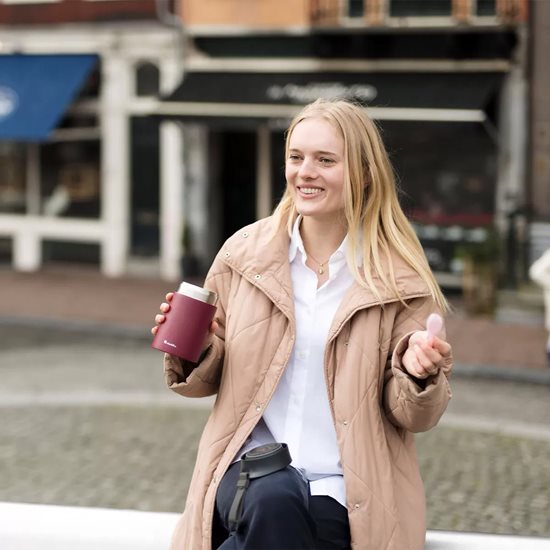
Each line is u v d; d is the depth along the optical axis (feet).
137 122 71.00
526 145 60.54
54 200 74.38
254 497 11.03
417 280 11.82
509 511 25.70
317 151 12.02
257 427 12.17
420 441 32.86
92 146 72.64
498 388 42.86
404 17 62.23
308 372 11.93
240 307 12.10
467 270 58.03
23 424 34.47
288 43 65.21
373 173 12.08
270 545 10.93
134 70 70.74
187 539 11.89
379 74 62.59
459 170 62.18
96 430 33.71
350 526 11.36
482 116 56.75
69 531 12.78
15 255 75.77
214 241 70.33
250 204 69.87
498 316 56.95
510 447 32.42
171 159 69.72
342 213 12.26
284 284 12.01
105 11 70.23
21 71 71.51
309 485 11.64
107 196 72.18
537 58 59.93
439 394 11.07
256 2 65.51
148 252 71.41
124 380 42.09
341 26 62.18
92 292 65.00
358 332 11.71
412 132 61.41
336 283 12.17
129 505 25.82
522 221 58.85
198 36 67.56
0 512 13.21
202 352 11.98
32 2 71.77
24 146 74.90
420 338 10.86
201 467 11.92
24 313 58.23
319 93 62.18
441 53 61.11
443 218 62.59
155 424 34.60
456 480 28.43
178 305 11.78
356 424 11.51
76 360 46.91
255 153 69.36
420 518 11.69
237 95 63.98
